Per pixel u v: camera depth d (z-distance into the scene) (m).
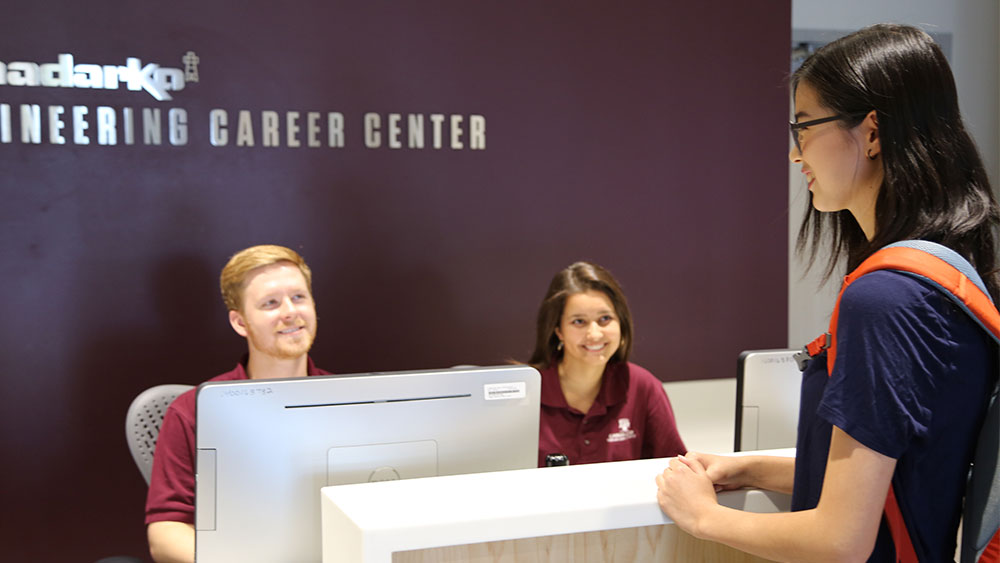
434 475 1.51
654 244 3.74
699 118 3.76
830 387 1.05
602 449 2.54
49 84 3.04
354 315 3.42
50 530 3.15
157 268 3.20
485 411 1.54
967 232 1.07
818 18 4.14
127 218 3.16
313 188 3.34
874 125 1.11
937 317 1.02
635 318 3.73
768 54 3.83
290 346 2.32
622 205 3.69
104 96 3.10
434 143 3.46
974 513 1.07
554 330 2.53
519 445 1.57
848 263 1.24
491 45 3.50
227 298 2.38
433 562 1.09
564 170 3.62
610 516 1.16
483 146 3.52
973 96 4.34
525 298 3.61
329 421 1.44
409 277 3.47
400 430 1.48
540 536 1.13
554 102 3.59
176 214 3.20
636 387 2.60
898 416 1.00
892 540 1.09
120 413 3.20
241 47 3.22
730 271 3.84
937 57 1.10
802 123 1.18
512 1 3.50
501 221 3.56
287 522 1.43
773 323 3.92
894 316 1.01
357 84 3.36
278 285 2.31
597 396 2.56
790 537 1.06
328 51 3.32
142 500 3.24
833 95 1.13
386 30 3.37
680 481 1.19
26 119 3.03
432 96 3.44
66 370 3.13
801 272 4.17
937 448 1.06
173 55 3.16
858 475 1.01
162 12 3.13
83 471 3.17
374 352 3.45
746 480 1.30
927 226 1.08
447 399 1.51
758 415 1.83
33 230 3.07
